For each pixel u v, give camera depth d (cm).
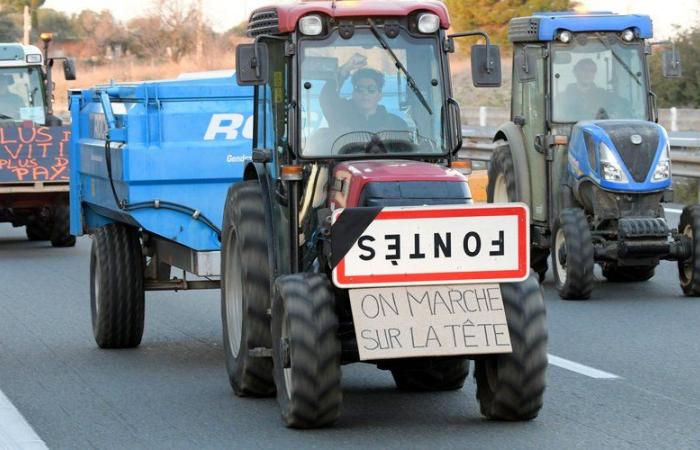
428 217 1706
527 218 1717
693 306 2880
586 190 3108
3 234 5075
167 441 1741
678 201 4906
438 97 1922
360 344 1678
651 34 3231
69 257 4188
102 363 2342
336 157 1895
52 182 4375
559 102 3228
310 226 1886
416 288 1708
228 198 2061
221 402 1984
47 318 2895
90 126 2620
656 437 1716
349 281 1692
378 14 1909
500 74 1895
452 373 2003
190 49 15800
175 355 2419
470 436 1725
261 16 2017
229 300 2077
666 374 2150
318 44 1906
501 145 3556
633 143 3036
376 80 1911
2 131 4328
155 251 2491
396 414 1869
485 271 1716
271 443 1711
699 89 8588
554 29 3216
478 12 11725
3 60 4862
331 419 1758
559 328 2619
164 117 2308
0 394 2069
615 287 3200
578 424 1791
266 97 2028
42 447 1722
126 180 2292
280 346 1769
